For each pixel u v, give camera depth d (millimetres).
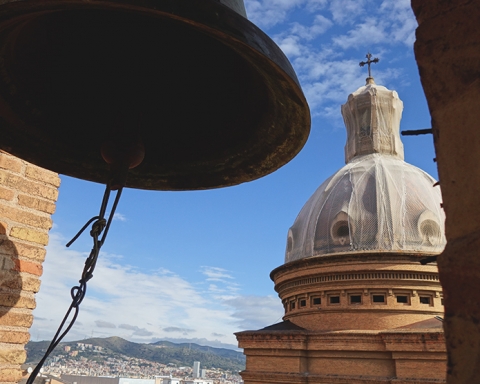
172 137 4348
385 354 22859
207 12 2559
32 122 3924
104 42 4180
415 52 1811
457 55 1659
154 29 4105
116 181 3576
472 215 1517
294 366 24438
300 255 29438
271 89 3326
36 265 5516
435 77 1727
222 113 4199
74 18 3936
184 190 4285
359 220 28094
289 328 26594
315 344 24297
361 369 23078
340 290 25750
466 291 1473
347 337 23625
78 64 4191
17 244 5363
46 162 4035
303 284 27125
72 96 4223
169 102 4379
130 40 4191
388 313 24578
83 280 3115
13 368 5121
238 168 4059
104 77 4277
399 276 25062
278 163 3820
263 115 3725
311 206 31547
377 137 33469
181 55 4270
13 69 3686
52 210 5801
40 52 3885
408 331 22266
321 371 23906
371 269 25266
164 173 4297
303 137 3449
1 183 5320
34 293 5469
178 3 2479
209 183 4191
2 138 3830
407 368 21875
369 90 34938
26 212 5520
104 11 3926
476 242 1468
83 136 4215
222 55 4168
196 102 4352
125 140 3916
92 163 4184
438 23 1748
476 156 1534
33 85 3910
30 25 3570
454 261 1520
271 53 2832
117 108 4234
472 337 1429
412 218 27984
